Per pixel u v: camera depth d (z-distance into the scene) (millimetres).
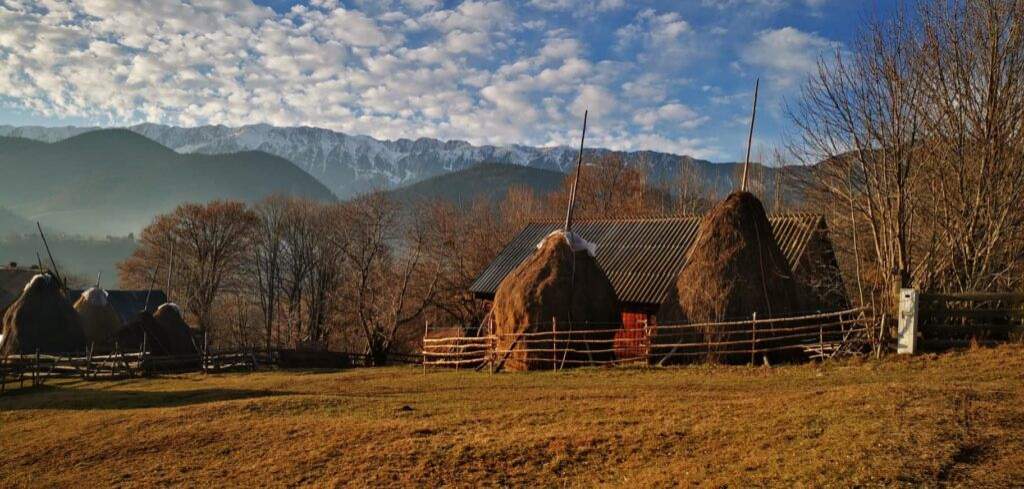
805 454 10586
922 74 21375
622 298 27922
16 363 29828
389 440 13930
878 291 23531
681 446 11922
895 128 21062
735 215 22312
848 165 23750
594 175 66375
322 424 15805
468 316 49531
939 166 21562
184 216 63250
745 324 20906
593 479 11031
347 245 51938
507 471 11734
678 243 30203
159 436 16094
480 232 54125
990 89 20734
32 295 36062
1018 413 11406
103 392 25594
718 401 15219
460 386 21047
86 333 39656
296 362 36125
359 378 25484
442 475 11797
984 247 21203
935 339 18734
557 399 17312
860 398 13180
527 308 24578
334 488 11695
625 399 16547
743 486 9695
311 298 60938
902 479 9164
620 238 32156
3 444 17219
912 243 22891
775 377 17781
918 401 12500
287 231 62312
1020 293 18109
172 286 65312
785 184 40156
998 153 21000
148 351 34312
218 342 61125
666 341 22156
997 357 16812
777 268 21875
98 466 14391
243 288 63844
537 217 63219
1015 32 20656
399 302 45938
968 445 10109
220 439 15383
